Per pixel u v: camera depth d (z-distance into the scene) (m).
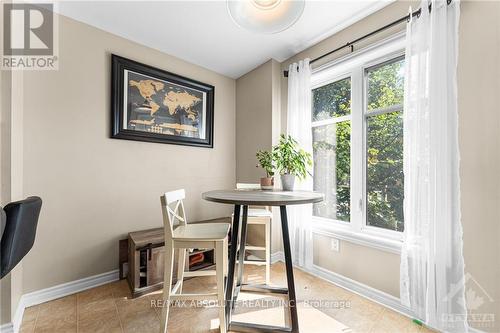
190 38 2.35
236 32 2.26
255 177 2.96
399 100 1.92
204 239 1.43
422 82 1.55
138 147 2.40
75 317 1.66
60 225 1.93
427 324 1.52
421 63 1.56
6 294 1.45
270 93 2.77
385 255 1.86
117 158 2.25
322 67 2.32
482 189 1.38
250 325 1.50
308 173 2.24
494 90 1.34
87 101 2.08
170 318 1.66
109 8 1.91
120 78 2.25
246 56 2.71
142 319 1.65
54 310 1.73
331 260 2.25
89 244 2.08
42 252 1.84
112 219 2.21
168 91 2.60
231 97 3.25
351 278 2.09
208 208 2.97
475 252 1.40
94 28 2.13
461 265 1.40
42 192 1.85
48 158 1.88
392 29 1.82
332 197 2.40
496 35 1.33
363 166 2.13
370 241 1.93
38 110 1.83
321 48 2.39
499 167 1.32
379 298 1.88
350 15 2.00
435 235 1.46
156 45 2.47
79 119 2.04
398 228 1.92
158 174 2.54
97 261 2.12
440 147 1.46
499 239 1.32
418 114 1.57
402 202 1.90
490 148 1.35
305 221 2.37
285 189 1.84
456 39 1.42
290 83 2.58
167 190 2.60
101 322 1.61
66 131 1.97
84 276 2.05
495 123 1.34
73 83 2.01
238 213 1.57
